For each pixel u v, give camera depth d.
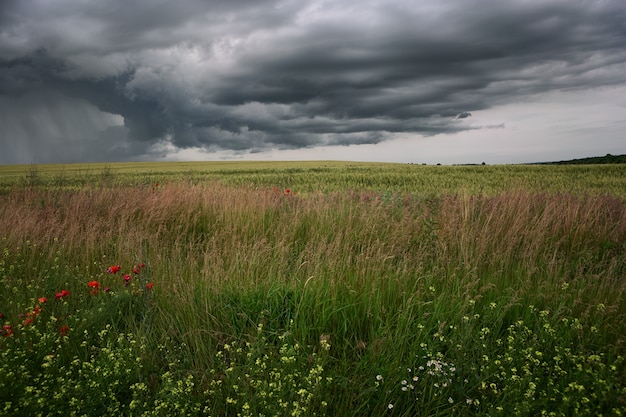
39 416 2.61
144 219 8.09
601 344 3.43
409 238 6.46
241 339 3.61
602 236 6.89
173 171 35.56
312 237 6.73
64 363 3.43
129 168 47.34
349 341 3.63
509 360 3.11
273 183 19.78
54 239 6.55
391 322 3.83
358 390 3.08
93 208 9.20
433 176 23.39
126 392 3.10
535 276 5.05
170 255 6.36
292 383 2.96
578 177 21.86
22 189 13.45
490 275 4.92
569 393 2.81
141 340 3.55
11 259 5.97
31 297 4.65
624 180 19.23
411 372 3.26
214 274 4.61
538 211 8.12
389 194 10.68
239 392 2.98
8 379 2.81
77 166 57.53
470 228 6.38
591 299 4.20
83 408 2.82
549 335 3.45
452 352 3.38
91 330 3.89
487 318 3.82
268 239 7.25
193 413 2.78
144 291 4.26
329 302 4.05
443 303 4.06
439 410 2.97
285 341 3.54
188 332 3.68
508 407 2.83
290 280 4.58
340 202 9.25
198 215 8.37
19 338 3.49
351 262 5.25
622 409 2.61
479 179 21.02
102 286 5.01
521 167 31.50
